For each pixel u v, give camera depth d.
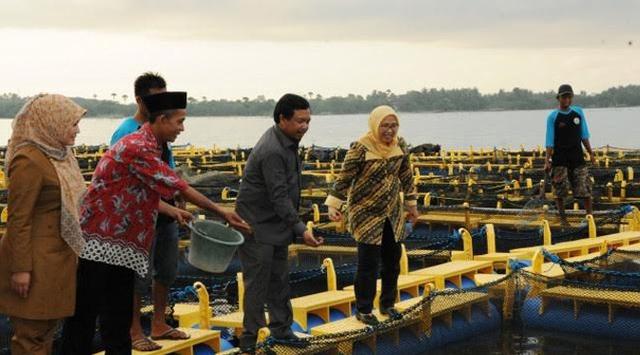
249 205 8.15
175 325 9.38
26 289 6.21
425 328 9.66
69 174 6.38
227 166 29.22
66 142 6.31
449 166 26.69
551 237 14.24
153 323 7.95
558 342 10.15
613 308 10.23
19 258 6.14
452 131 112.62
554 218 15.61
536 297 10.65
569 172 15.32
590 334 10.30
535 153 31.97
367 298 9.11
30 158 6.18
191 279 12.48
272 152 7.97
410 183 9.24
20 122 6.26
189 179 21.89
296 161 8.18
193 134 119.88
